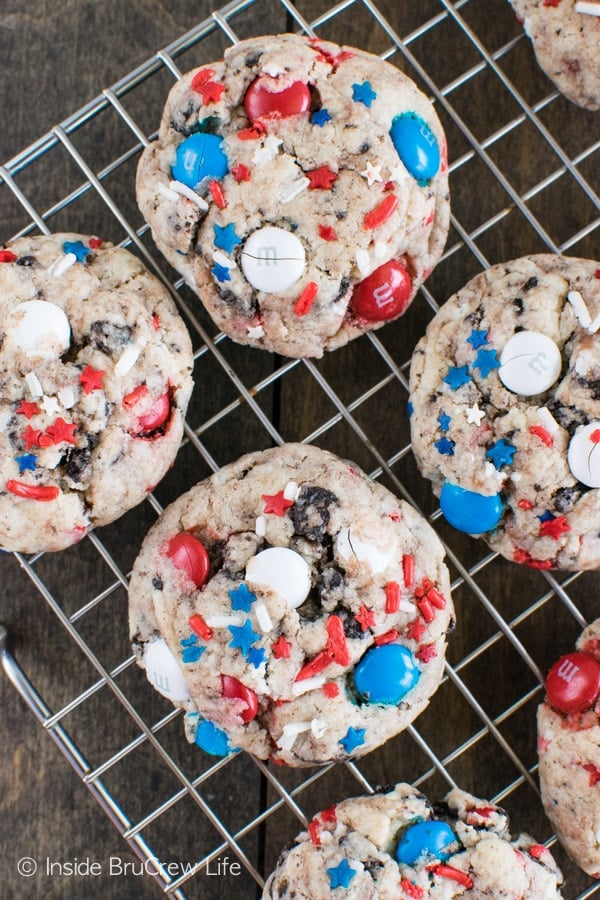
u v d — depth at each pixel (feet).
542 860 1.28
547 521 1.27
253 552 1.25
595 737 1.29
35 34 1.39
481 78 1.39
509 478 1.27
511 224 1.39
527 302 1.27
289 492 1.26
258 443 1.39
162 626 1.25
